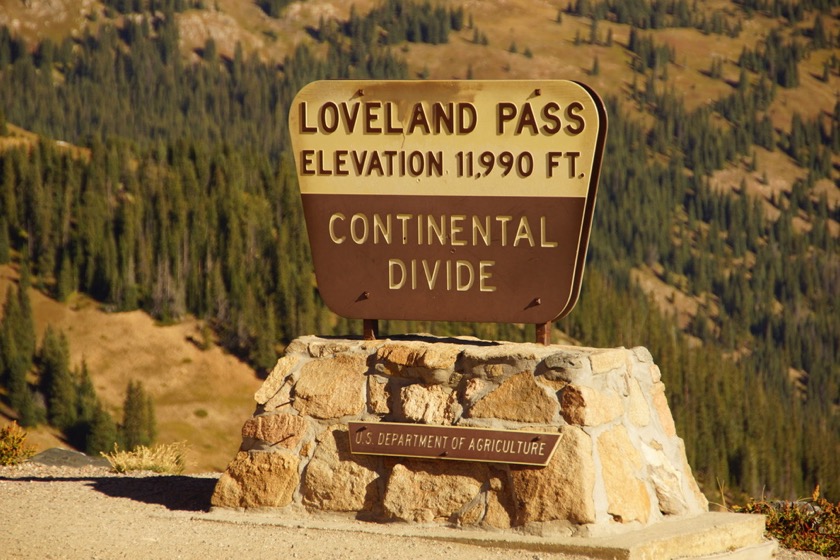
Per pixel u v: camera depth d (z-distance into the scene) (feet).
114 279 534.78
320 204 44.19
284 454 41.86
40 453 60.80
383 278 43.42
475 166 42.04
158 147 615.57
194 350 511.40
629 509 37.88
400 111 42.98
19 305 494.59
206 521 41.22
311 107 44.14
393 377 41.24
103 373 495.41
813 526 48.60
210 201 568.00
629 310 624.18
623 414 40.04
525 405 38.58
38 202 561.02
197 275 535.60
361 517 40.24
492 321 42.14
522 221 41.47
